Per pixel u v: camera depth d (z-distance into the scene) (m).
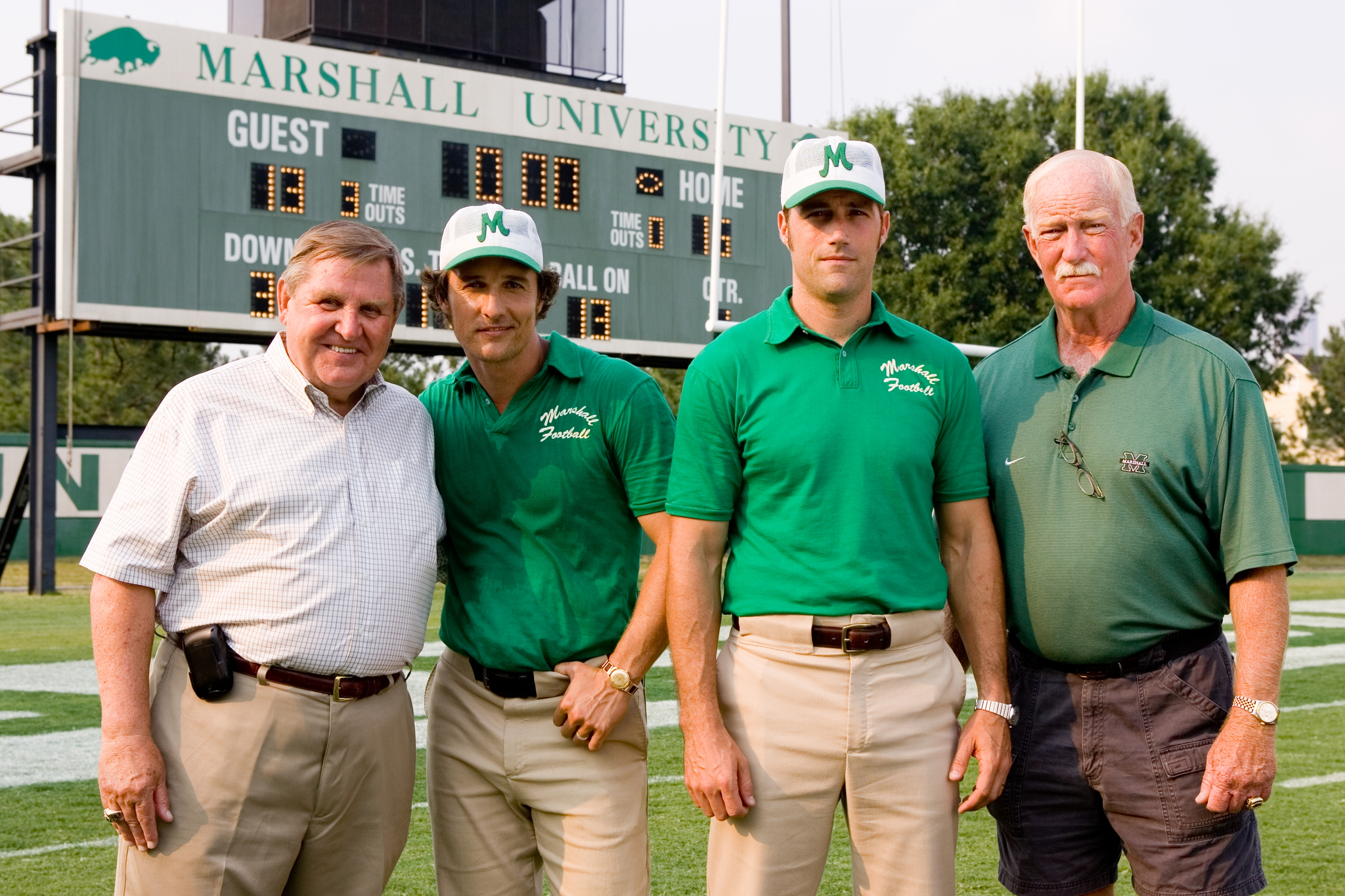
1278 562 2.43
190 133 12.10
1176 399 2.51
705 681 2.46
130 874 2.41
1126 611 2.53
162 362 29.70
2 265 34.16
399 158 13.01
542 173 13.69
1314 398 40.72
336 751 2.45
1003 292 26.66
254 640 2.40
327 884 2.54
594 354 2.74
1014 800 2.70
